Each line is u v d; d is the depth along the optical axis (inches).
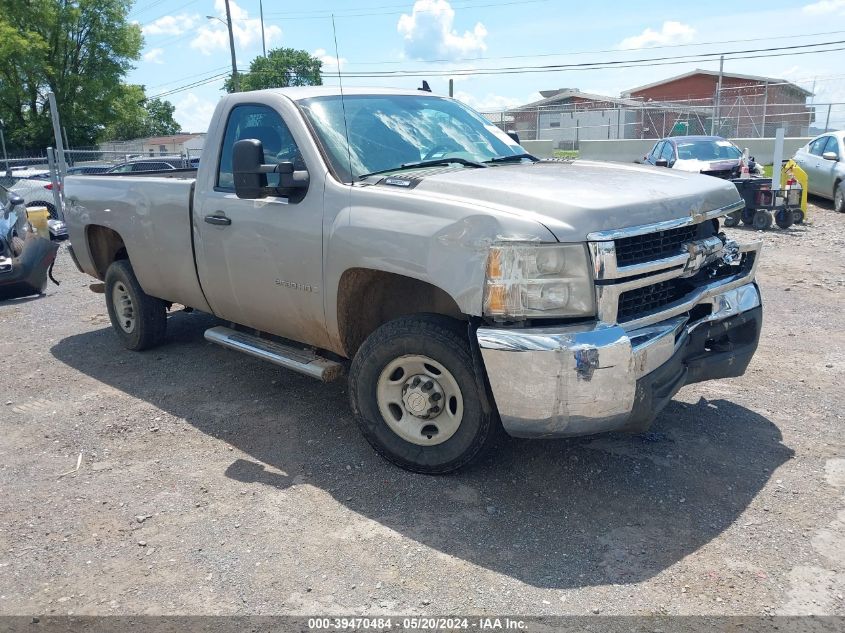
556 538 132.3
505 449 165.8
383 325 154.8
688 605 113.3
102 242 259.0
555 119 1700.3
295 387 211.8
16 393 215.8
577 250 128.5
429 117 193.8
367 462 163.5
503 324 133.5
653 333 136.5
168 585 122.0
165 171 272.4
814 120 1050.1
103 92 1861.5
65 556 131.3
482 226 133.4
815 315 275.7
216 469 163.0
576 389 127.4
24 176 730.2
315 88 187.3
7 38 1691.7
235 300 191.9
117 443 178.7
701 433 174.2
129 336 249.1
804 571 121.2
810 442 168.7
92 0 1784.0
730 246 161.2
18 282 337.7
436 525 137.3
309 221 163.3
